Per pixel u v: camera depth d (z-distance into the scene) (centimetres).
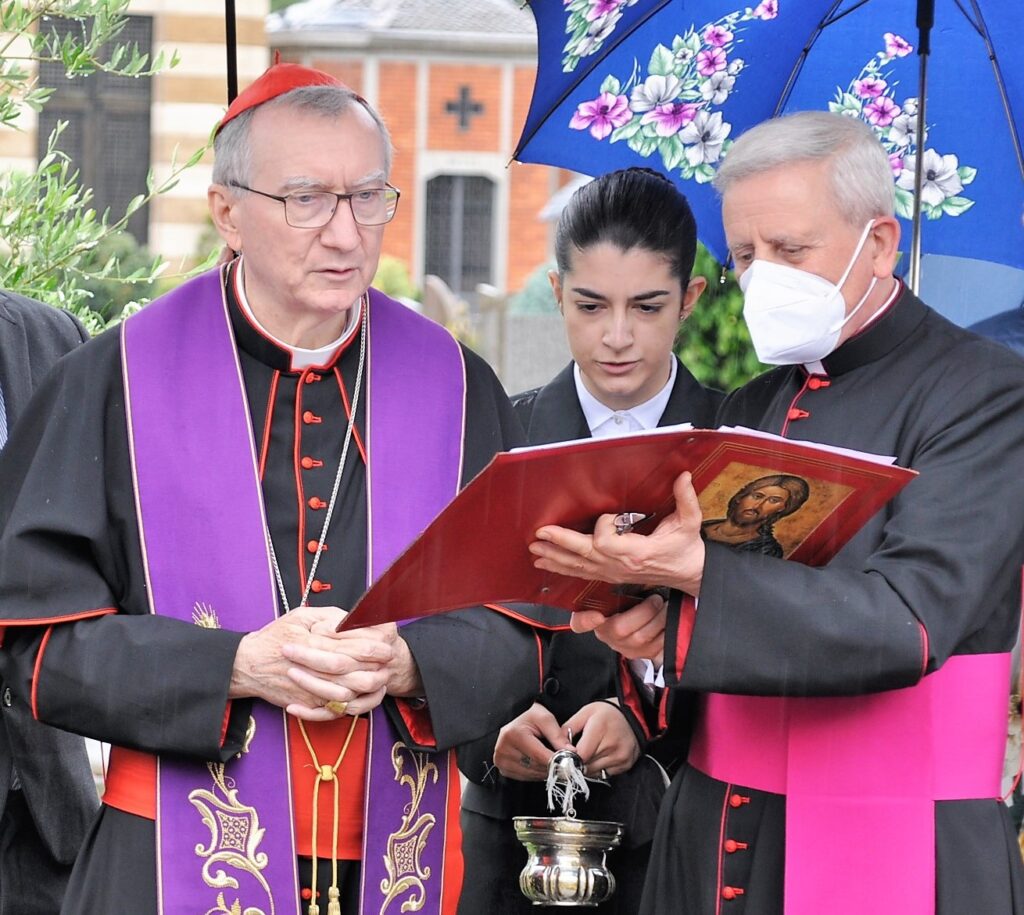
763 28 497
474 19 4122
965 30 484
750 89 502
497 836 473
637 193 465
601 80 510
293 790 384
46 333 477
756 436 334
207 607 386
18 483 398
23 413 403
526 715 461
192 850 378
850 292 384
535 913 468
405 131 4122
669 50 504
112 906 378
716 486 348
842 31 496
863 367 396
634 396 482
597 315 468
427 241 4178
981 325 602
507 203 4184
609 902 464
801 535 367
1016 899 373
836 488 348
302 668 369
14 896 464
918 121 466
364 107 391
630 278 461
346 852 387
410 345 417
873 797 373
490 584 365
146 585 387
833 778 375
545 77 512
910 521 369
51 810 459
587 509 350
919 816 371
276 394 403
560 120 517
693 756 413
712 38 501
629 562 354
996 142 487
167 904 376
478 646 393
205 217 2534
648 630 388
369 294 420
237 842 379
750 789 391
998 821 376
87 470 390
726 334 977
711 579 358
